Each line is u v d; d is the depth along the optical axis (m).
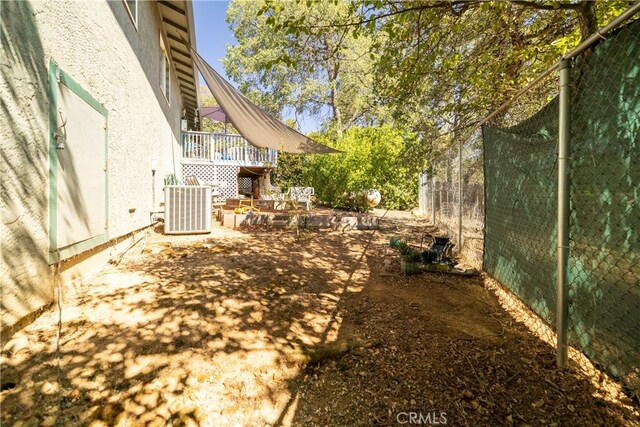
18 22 2.46
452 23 4.12
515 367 2.29
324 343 2.63
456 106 5.45
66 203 3.22
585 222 2.15
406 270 4.62
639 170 1.70
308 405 1.96
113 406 1.81
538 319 2.92
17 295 2.46
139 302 3.21
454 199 6.45
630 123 1.75
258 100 25.25
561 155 2.22
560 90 2.24
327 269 4.91
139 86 6.64
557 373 2.19
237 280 4.10
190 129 23.73
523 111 5.27
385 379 2.19
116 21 5.05
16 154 2.44
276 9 3.40
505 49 4.91
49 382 1.95
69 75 3.33
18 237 2.46
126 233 5.67
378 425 1.80
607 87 1.91
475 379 2.16
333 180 15.01
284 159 15.55
